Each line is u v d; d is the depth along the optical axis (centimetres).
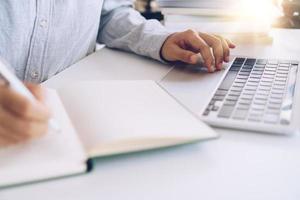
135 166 35
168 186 32
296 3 92
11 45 68
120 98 43
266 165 35
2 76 35
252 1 86
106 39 81
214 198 31
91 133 35
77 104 42
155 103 43
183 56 61
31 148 33
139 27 72
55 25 75
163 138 35
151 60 67
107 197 31
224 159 36
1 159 32
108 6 86
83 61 67
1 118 32
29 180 31
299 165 35
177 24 86
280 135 40
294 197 31
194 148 38
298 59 65
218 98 47
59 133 35
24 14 68
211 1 90
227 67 61
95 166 34
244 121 41
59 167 32
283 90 49
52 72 75
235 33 79
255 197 31
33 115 33
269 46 75
